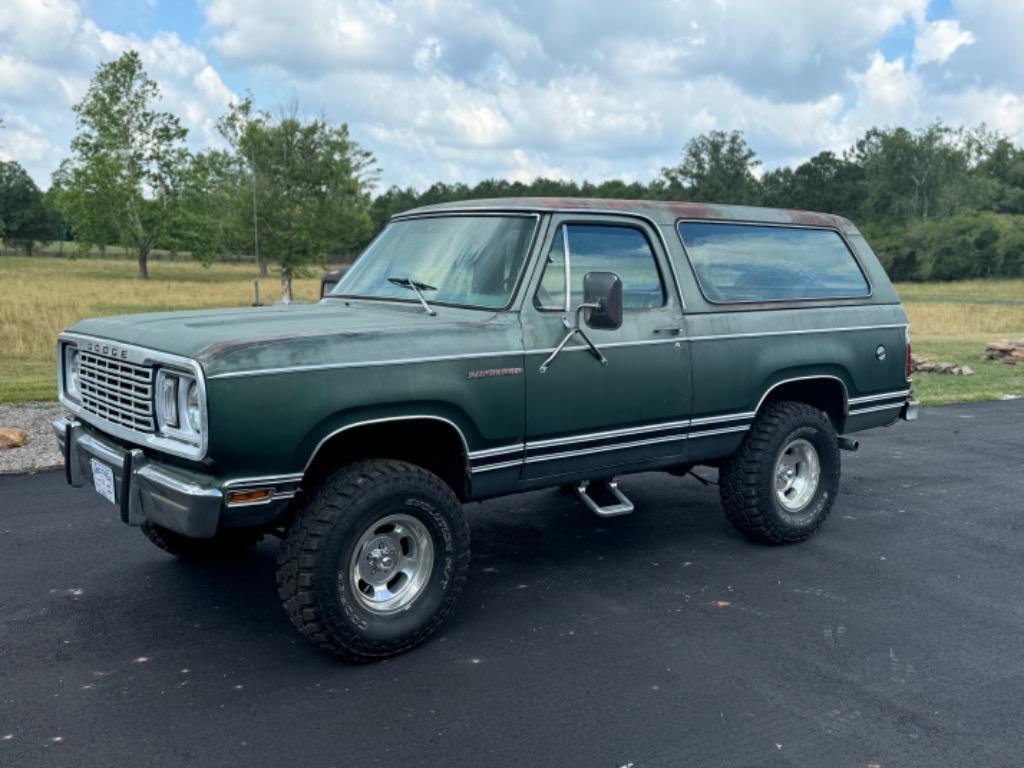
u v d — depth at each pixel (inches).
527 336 178.2
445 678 157.5
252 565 214.1
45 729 139.0
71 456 186.4
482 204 199.2
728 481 226.4
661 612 188.4
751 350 217.8
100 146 2751.0
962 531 249.1
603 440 194.1
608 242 197.2
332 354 153.6
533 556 224.2
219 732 138.6
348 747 134.5
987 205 4569.4
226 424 143.6
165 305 1219.2
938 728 141.5
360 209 1449.3
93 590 197.3
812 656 167.5
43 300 1113.4
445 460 180.7
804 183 5147.6
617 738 137.6
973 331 1162.0
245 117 1357.0
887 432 399.2
